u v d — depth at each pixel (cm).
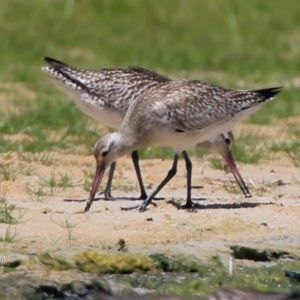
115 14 3362
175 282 1114
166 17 3391
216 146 1564
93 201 1429
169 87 1456
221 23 3384
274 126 2164
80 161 1714
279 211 1377
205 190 1560
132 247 1177
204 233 1254
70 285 1066
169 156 1798
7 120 2009
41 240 1187
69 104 2212
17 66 2702
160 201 1439
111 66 2755
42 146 1798
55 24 3206
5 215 1274
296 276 1152
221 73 2811
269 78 2745
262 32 3347
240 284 1122
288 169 1758
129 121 1435
